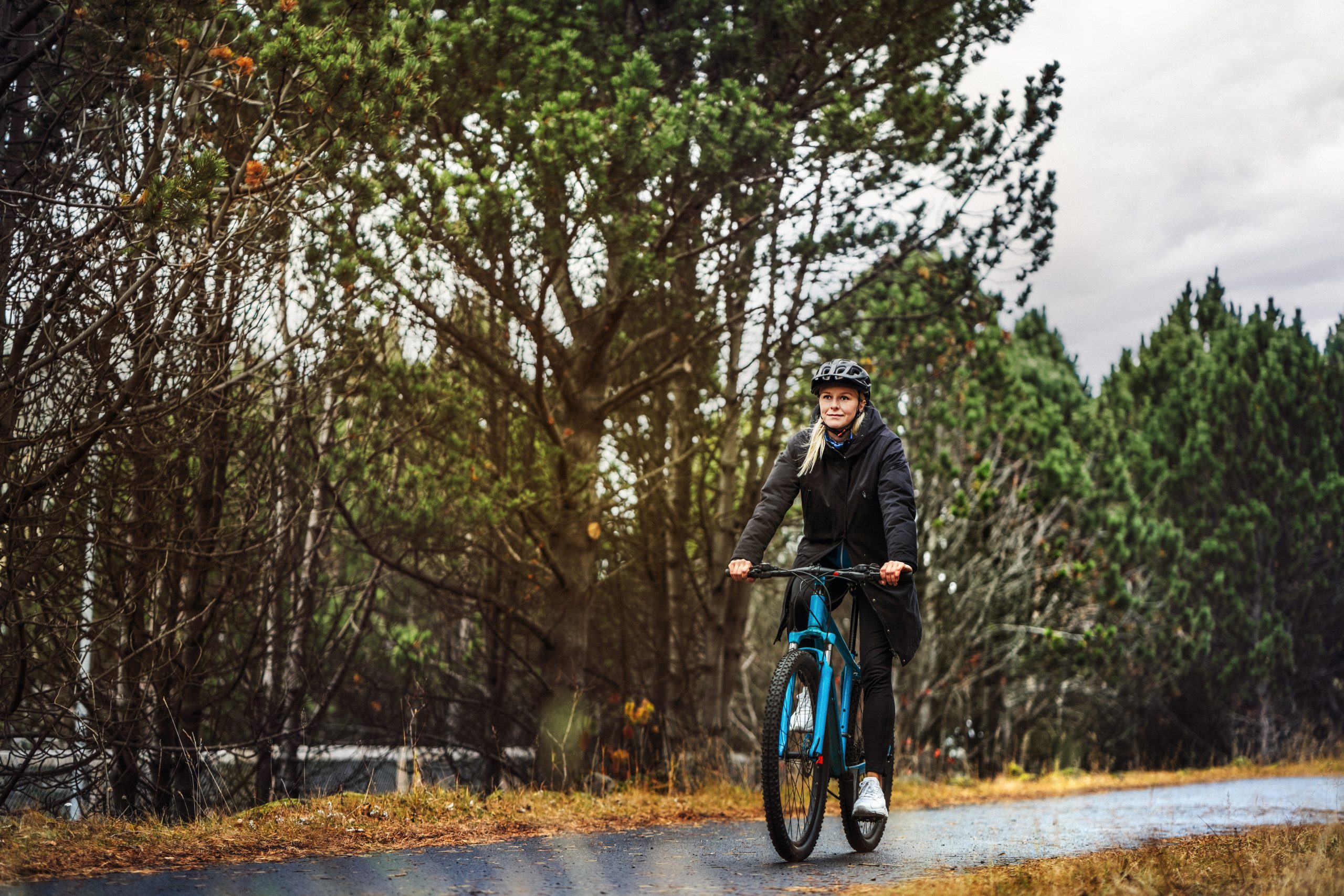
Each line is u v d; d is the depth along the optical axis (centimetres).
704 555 1625
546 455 1208
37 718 834
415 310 1066
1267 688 2530
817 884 376
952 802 1132
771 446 1427
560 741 1223
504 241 930
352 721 1498
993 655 1919
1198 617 2445
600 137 917
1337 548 2664
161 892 329
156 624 948
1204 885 367
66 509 775
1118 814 852
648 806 730
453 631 1669
